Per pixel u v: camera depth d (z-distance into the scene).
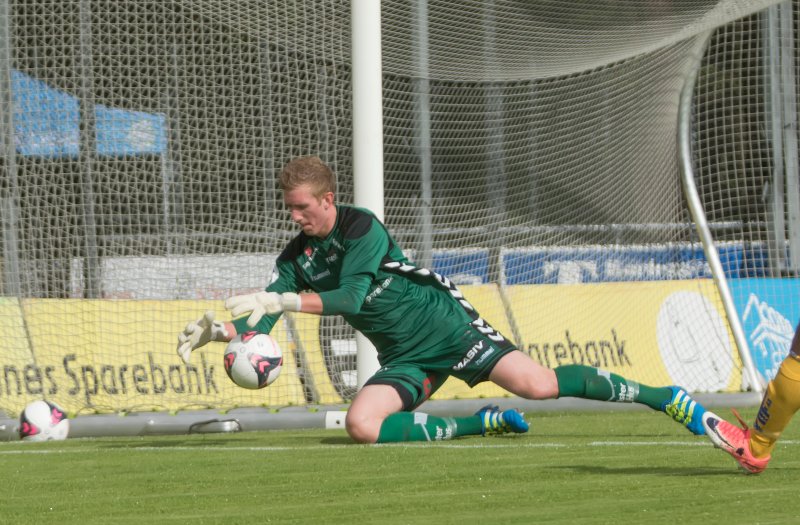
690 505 10.05
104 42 34.00
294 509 10.59
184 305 30.94
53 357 29.47
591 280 35.97
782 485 11.49
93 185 34.00
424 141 35.53
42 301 29.94
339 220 18.08
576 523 9.12
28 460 17.81
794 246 37.78
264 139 33.94
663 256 36.94
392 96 35.34
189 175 34.12
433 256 35.34
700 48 38.34
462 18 31.73
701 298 36.12
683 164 38.16
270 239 34.03
